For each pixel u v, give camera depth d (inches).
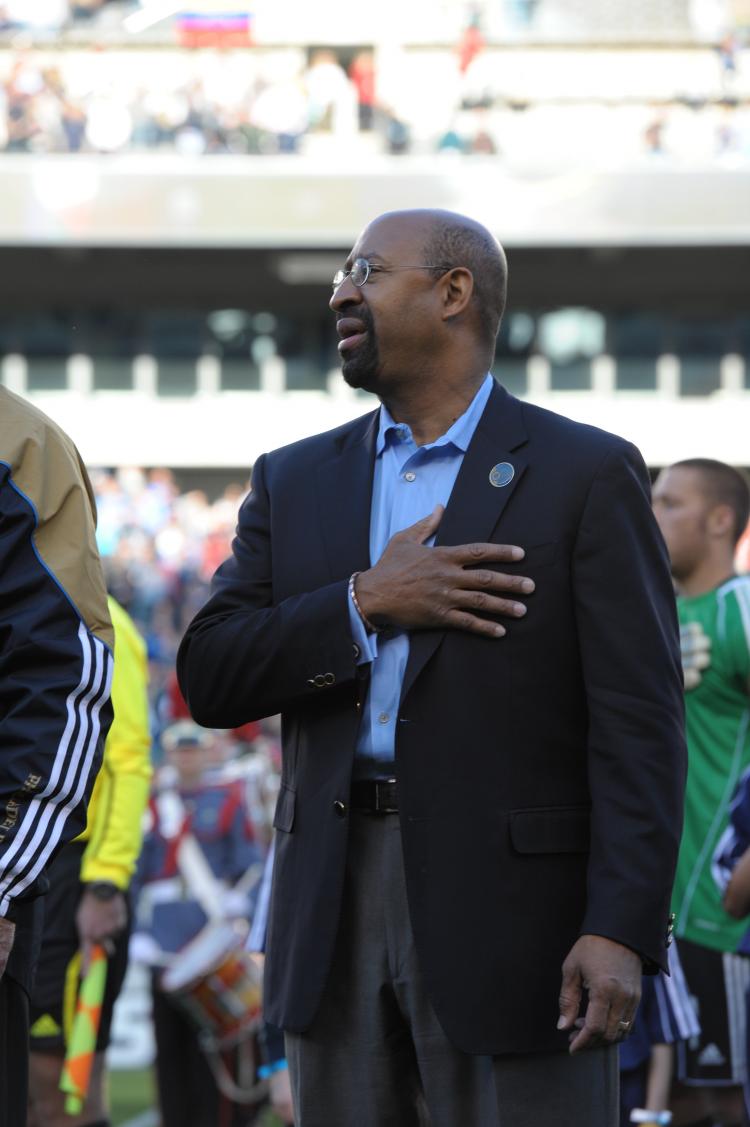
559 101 2048.5
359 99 2070.6
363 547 226.5
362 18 2126.0
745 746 354.6
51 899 385.1
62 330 2373.3
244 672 222.1
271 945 224.2
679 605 364.2
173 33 2113.7
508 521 217.6
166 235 2005.4
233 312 2375.7
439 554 214.7
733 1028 353.1
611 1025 203.2
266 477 241.8
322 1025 218.4
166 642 1540.4
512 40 2129.7
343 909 217.5
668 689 214.2
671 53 2160.4
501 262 234.7
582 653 213.9
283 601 226.8
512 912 209.5
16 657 213.0
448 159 2015.3
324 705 221.9
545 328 2359.7
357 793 219.5
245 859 510.6
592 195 2001.7
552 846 212.1
